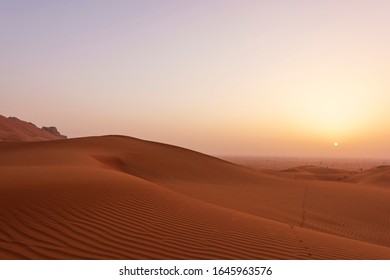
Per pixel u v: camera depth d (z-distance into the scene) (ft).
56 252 19.03
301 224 50.08
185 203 35.60
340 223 56.65
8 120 407.03
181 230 25.49
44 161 79.71
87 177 37.04
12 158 89.51
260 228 29.84
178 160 122.11
